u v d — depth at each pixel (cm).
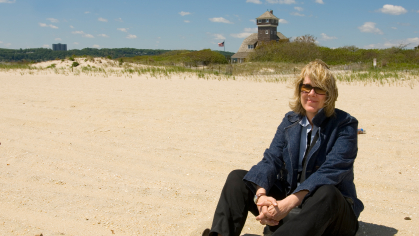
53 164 400
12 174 367
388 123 604
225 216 226
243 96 971
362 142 493
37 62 2852
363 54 3406
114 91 1065
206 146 482
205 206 303
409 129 561
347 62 3316
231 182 234
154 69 2209
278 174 258
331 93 230
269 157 248
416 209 299
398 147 469
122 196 318
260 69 2719
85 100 857
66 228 256
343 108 757
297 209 237
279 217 220
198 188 341
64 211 285
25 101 834
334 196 208
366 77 1681
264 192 230
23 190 326
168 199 314
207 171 390
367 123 606
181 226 264
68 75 1864
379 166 401
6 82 1345
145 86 1248
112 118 653
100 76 1808
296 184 245
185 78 1725
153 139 515
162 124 608
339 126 235
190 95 982
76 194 319
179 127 588
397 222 277
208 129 575
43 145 479
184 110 734
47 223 263
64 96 927
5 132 546
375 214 290
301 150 245
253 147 480
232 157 438
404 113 695
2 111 709
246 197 233
